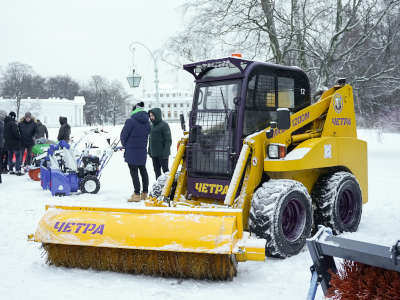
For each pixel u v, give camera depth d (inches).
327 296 102.1
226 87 188.1
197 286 136.9
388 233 202.8
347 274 99.7
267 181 181.0
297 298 127.1
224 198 181.8
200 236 136.9
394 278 92.7
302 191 171.9
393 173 420.2
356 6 512.4
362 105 705.0
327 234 101.5
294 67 205.8
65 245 153.2
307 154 178.1
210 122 190.1
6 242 190.5
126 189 348.2
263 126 189.8
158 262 143.3
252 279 143.6
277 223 160.6
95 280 142.8
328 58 516.4
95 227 147.9
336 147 196.4
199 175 191.6
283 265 157.4
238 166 170.1
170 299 127.0
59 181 315.3
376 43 572.4
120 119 3661.4
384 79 594.9
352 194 204.8
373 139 807.1
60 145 319.9
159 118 301.6
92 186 323.9
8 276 147.2
